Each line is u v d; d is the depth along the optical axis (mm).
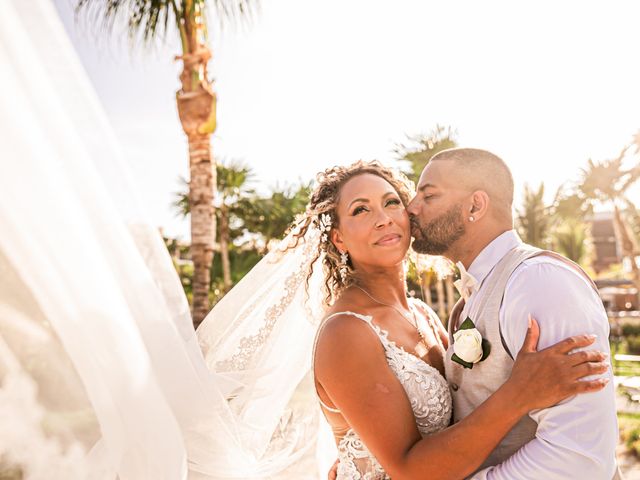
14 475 1143
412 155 13500
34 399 1164
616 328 25641
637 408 8094
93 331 1224
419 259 2467
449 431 1674
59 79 1291
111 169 1389
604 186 21578
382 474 2010
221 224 22812
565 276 1731
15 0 1234
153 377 1326
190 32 8133
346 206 2156
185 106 8242
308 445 2428
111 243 1320
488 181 1966
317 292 2391
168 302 1561
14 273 1150
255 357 2295
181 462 1355
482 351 1820
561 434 1588
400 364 1927
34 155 1149
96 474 1211
